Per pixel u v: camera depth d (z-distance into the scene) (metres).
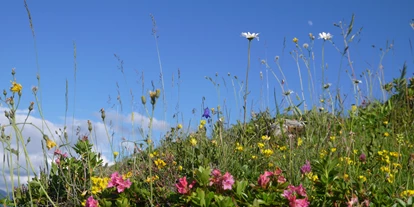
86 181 1.09
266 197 0.80
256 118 1.86
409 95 2.08
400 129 1.81
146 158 1.35
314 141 1.51
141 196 0.90
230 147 1.34
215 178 0.84
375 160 1.27
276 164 1.27
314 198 0.92
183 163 1.26
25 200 1.06
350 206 0.83
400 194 0.99
